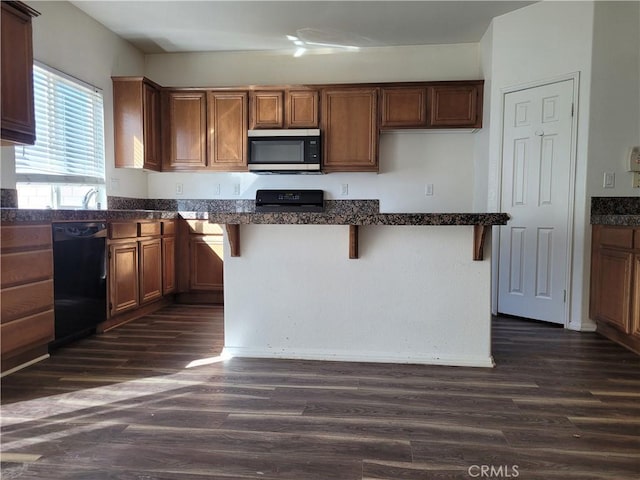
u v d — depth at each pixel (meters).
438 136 4.27
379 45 4.24
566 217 3.22
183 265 4.05
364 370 2.32
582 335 3.03
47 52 3.11
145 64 4.51
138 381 2.17
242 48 4.34
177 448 1.56
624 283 2.72
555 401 1.95
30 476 1.40
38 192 3.27
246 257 2.52
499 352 2.64
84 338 2.91
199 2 3.34
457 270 2.38
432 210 4.31
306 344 2.51
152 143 4.07
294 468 1.45
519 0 3.28
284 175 4.45
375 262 2.43
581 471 1.43
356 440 1.62
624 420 1.77
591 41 3.05
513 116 3.52
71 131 3.41
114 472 1.42
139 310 3.55
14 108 2.43
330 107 4.07
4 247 2.15
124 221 3.22
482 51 4.02
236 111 4.15
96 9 3.44
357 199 4.39
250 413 1.83
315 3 3.35
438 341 2.42
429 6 3.39
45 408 1.87
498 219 2.11
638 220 2.56
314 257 2.47
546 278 3.36
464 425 1.73
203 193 4.54
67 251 2.65
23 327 2.29
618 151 3.09
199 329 3.15
